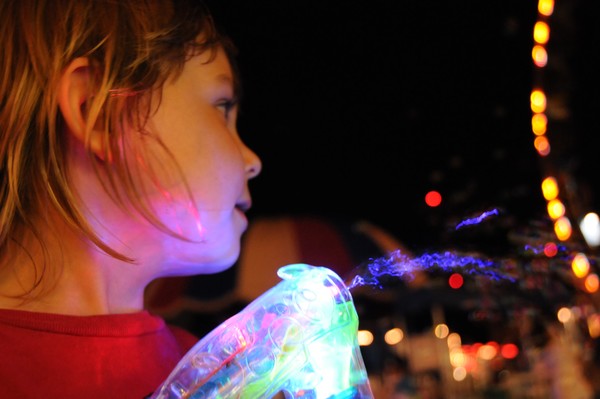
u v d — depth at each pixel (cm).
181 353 102
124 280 91
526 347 331
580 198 260
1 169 89
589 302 218
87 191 86
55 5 88
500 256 168
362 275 85
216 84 93
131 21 88
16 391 81
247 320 74
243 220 96
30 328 84
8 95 87
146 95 86
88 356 85
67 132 86
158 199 86
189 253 90
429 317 464
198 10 95
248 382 71
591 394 303
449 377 410
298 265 78
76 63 85
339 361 72
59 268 87
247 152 98
